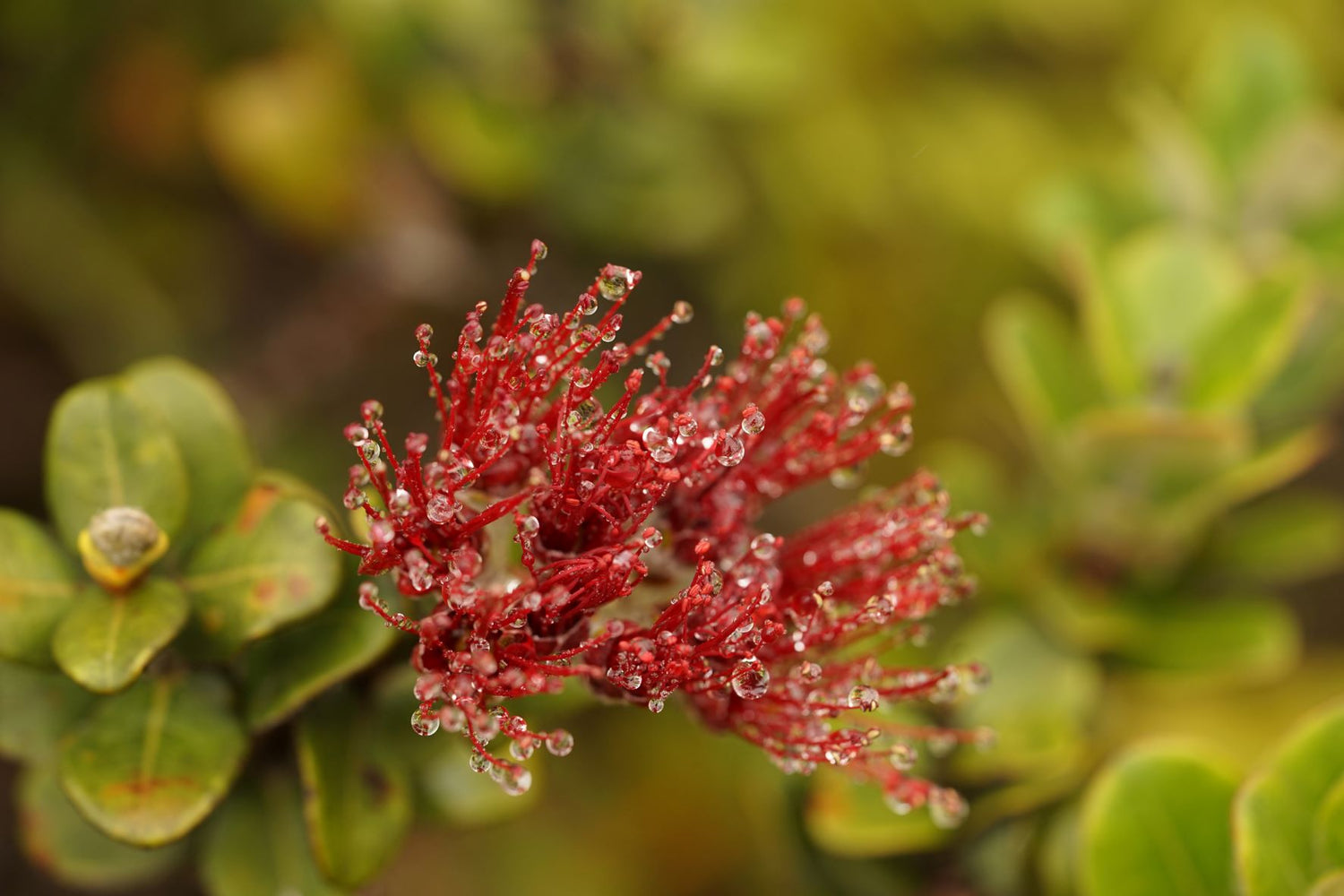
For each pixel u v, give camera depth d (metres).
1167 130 0.49
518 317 0.41
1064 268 0.49
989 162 0.61
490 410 0.39
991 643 0.48
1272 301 0.47
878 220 0.60
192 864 0.46
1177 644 0.47
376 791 0.41
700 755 0.57
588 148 0.52
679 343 0.61
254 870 0.41
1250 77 0.50
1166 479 0.47
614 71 0.52
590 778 0.56
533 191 0.52
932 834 0.44
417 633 0.40
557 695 0.41
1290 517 0.49
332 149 0.52
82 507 0.40
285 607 0.40
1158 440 0.46
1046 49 0.63
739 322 0.60
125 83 0.56
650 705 0.39
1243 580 0.49
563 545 0.39
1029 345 0.48
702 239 0.54
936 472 0.49
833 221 0.60
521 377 0.39
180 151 0.57
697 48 0.52
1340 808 0.40
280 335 0.58
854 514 0.40
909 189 0.60
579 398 0.39
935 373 0.63
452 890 0.54
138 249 0.58
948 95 0.62
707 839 0.56
